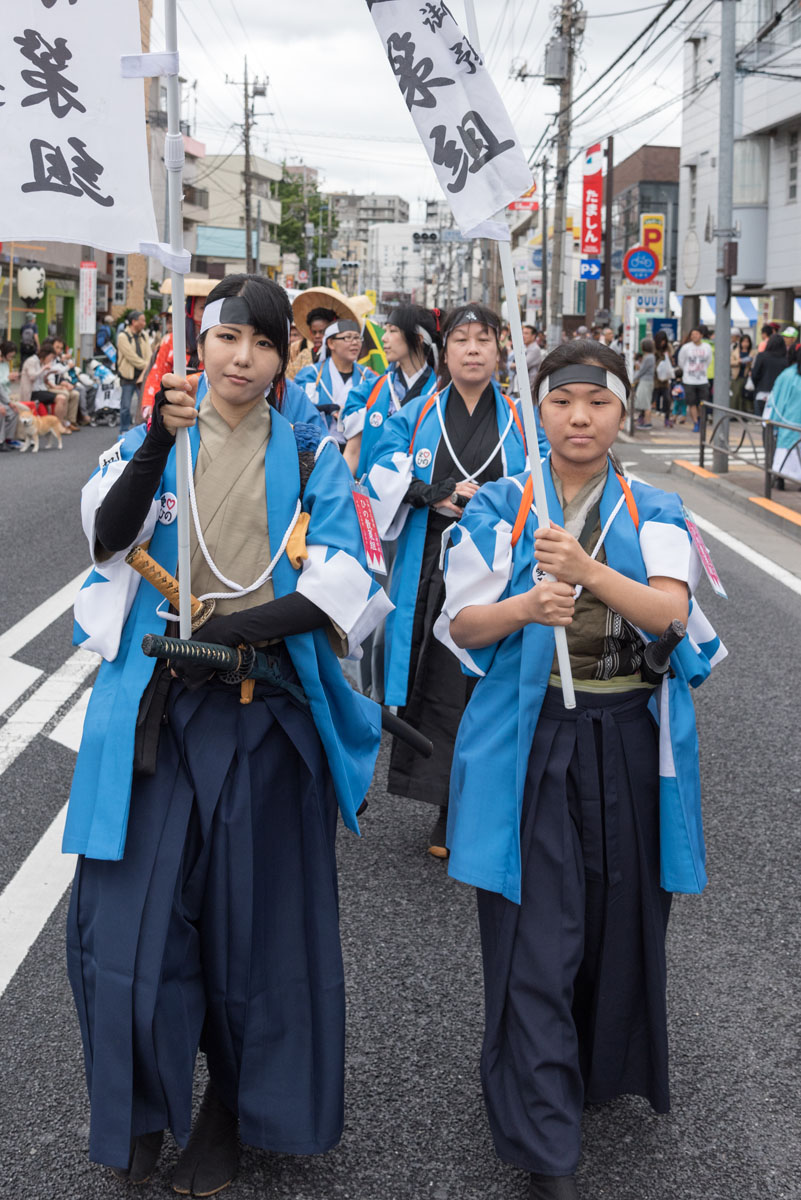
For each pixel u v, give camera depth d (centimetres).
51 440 1988
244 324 245
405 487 452
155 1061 240
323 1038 254
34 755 515
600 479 263
